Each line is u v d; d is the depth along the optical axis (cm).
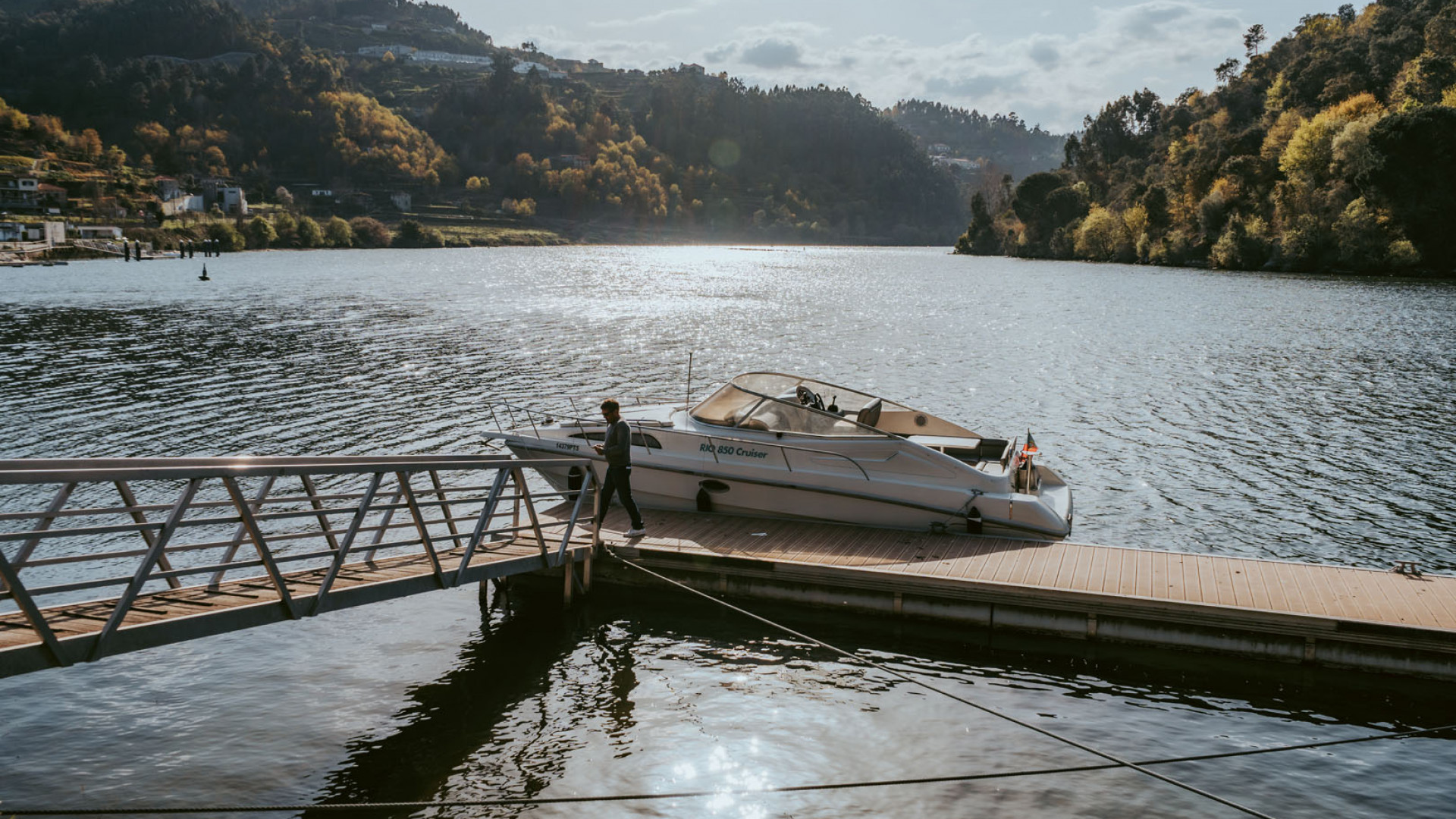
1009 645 1169
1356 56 14138
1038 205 17588
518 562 1227
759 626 1223
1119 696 1041
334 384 3011
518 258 15812
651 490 1557
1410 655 1055
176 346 3916
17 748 891
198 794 823
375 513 1723
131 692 1013
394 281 8831
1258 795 846
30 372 3198
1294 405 2733
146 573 841
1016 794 844
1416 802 838
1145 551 1343
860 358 3728
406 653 1132
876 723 973
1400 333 4600
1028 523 1405
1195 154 14100
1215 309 5984
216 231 16562
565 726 960
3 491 1777
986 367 3469
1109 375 3288
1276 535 1586
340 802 819
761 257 17975
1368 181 10162
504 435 1630
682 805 824
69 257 12938
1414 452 2169
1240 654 1117
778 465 1481
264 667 1086
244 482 1920
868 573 1235
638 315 5538
